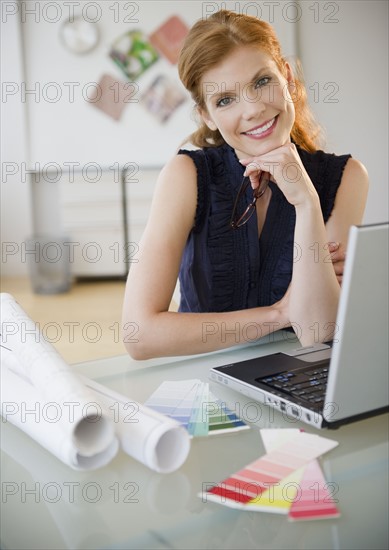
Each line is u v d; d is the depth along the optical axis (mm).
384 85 4797
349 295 845
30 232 5422
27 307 4617
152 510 777
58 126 5074
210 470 855
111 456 861
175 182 1562
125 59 4957
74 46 4953
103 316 4246
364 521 736
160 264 1463
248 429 957
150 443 822
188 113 4996
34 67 5012
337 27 4754
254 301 1653
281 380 1080
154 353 1321
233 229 1608
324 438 918
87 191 5113
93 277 5270
